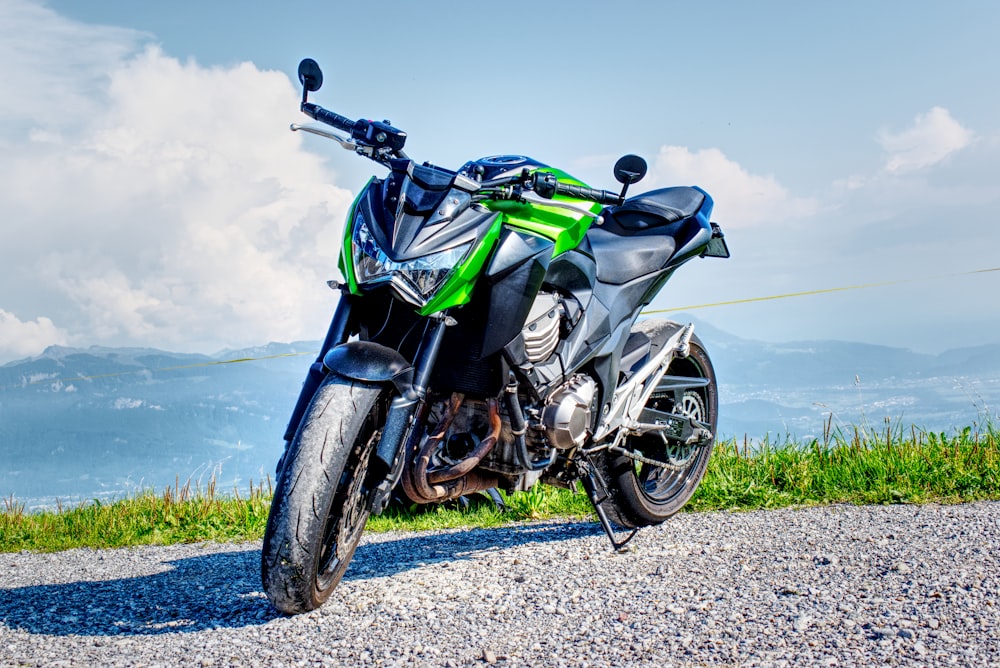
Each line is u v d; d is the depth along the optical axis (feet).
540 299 13.78
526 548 16.11
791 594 11.55
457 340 12.71
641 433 16.89
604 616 11.07
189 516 24.02
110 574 16.88
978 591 11.16
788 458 22.48
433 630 10.80
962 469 19.79
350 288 12.06
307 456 11.00
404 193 12.16
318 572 11.62
